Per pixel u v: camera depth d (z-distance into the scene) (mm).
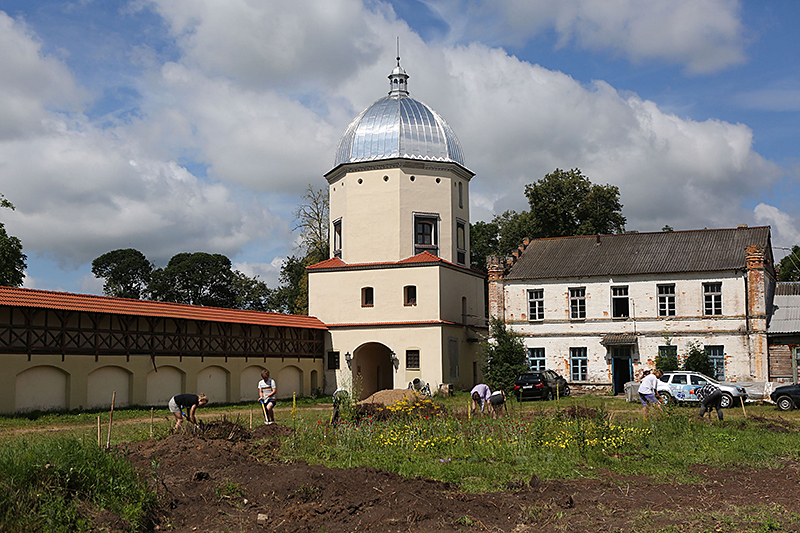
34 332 28672
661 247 39406
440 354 41281
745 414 25500
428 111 46438
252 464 13102
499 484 12555
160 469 12398
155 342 33812
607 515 10461
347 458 14633
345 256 44438
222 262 79875
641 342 37500
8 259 45188
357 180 44594
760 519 10000
